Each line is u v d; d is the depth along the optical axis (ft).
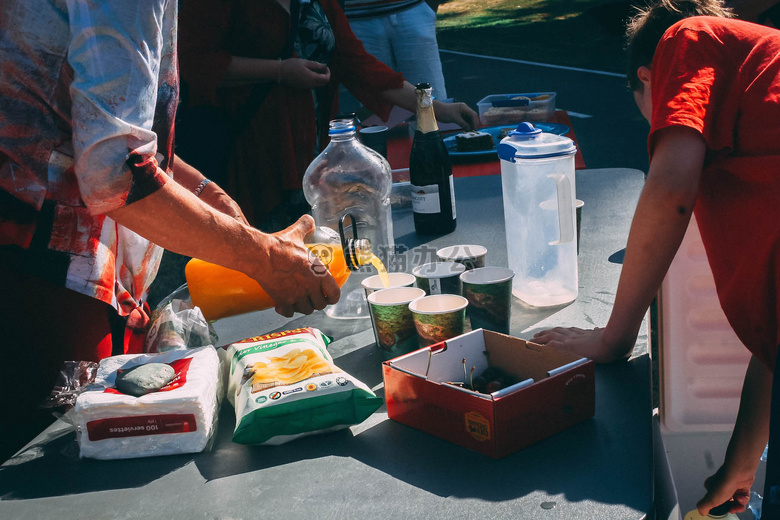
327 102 9.19
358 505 2.84
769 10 7.31
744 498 4.69
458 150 8.68
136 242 4.53
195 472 3.22
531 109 9.89
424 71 12.26
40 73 3.61
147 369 3.51
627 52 4.63
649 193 3.63
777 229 3.61
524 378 3.61
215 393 3.59
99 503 3.04
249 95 8.14
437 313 3.82
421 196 6.00
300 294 4.31
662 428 5.46
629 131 21.99
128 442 3.36
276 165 8.46
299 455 3.26
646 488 2.78
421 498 2.84
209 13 7.73
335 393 3.33
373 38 12.08
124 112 3.55
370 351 4.33
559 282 4.66
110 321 4.34
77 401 3.34
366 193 5.38
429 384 3.23
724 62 3.74
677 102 3.63
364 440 3.34
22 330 3.96
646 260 3.69
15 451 4.04
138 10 3.50
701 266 4.94
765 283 3.77
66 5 3.53
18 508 3.05
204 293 4.42
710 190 3.92
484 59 38.52
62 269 3.94
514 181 4.65
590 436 3.18
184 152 8.28
